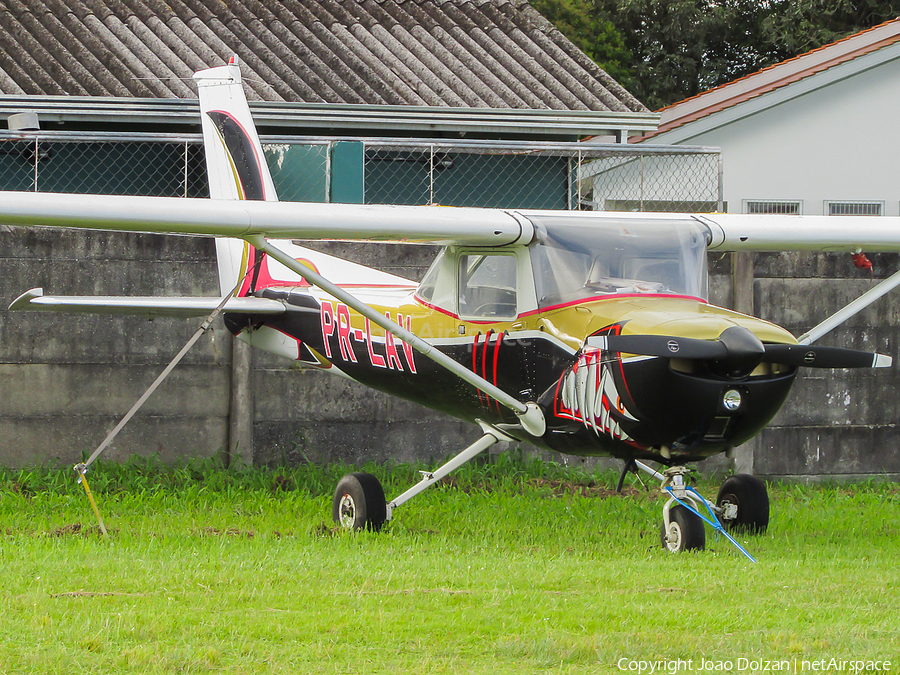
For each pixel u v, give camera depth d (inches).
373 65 1750.7
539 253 884.6
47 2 1795.0
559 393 849.5
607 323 809.5
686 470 851.4
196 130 1654.8
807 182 2330.2
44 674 478.0
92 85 1593.3
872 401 1360.7
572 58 1872.5
